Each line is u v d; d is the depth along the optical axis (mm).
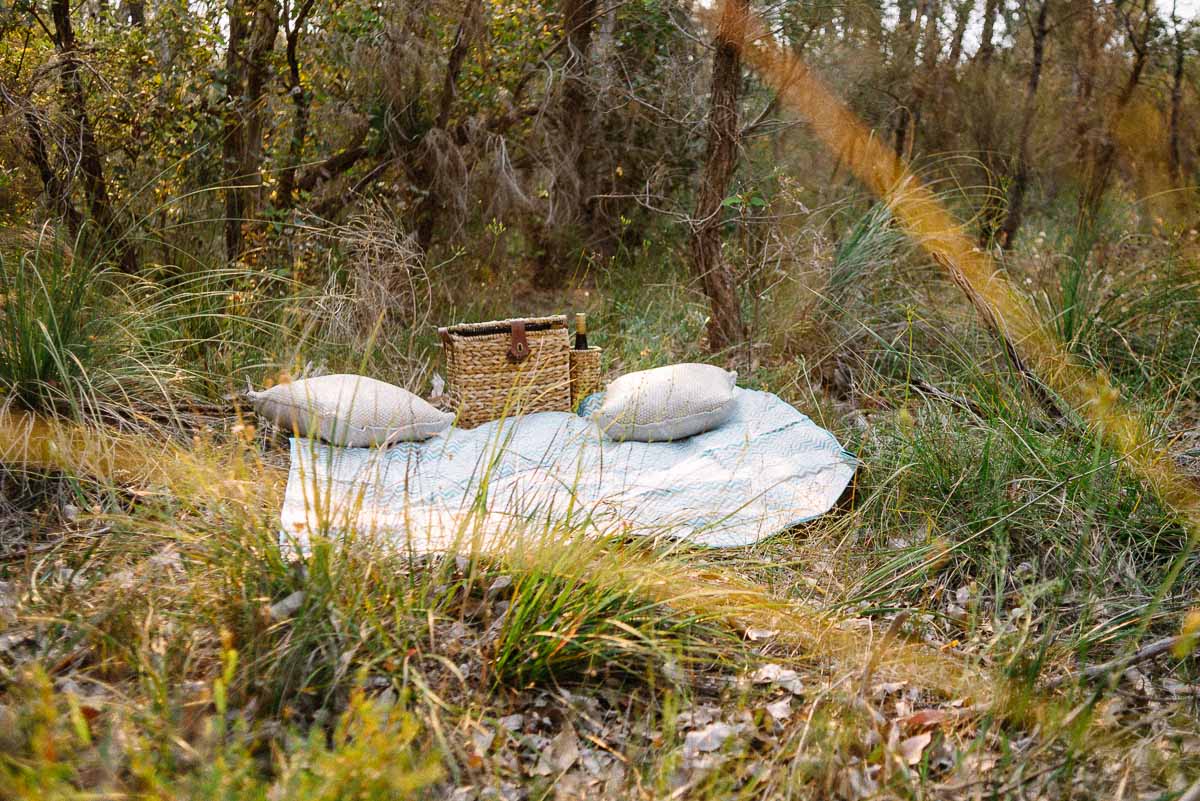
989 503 3594
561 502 3559
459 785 2236
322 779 1896
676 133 7820
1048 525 3504
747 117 7488
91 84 5207
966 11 7371
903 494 3746
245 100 5633
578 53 7062
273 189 5930
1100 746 2430
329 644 2451
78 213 5121
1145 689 2727
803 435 4199
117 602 2625
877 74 7062
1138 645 2934
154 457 3604
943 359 5141
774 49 6172
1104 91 7023
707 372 4449
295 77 6035
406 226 6500
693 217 5918
